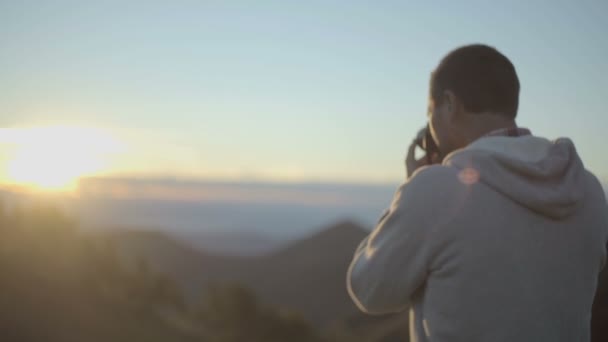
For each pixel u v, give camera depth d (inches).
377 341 492.7
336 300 3634.4
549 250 61.9
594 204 66.2
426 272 62.0
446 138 69.4
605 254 68.1
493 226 60.5
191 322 1251.8
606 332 109.4
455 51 68.6
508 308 59.4
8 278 861.2
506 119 67.0
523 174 61.1
